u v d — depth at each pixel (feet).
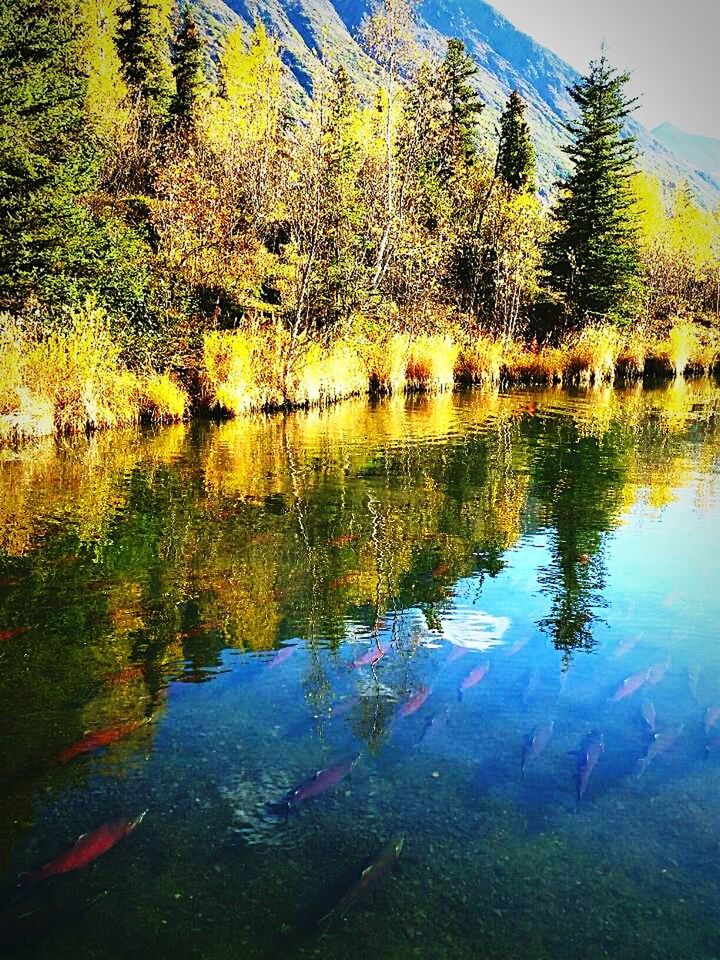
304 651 18.66
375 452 44.75
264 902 10.60
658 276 148.66
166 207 70.13
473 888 10.93
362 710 15.83
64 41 64.13
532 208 113.19
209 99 105.91
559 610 21.54
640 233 138.10
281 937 10.02
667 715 15.78
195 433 49.26
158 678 17.16
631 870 11.35
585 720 15.56
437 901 10.68
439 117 88.12
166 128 101.65
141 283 60.59
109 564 24.79
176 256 68.13
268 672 17.51
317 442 47.42
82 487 34.68
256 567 24.81
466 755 14.23
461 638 19.56
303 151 71.92
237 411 56.13
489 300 102.22
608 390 83.87
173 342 57.31
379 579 23.91
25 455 41.04
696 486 37.58
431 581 23.84
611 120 110.52
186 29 119.65
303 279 63.77
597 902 10.73
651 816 12.57
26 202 54.03
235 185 73.97
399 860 11.43
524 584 23.68
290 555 26.04
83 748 14.14
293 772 13.64
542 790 13.19
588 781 13.41
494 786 13.29
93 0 85.66
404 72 80.84
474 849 11.72
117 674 17.29
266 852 11.58
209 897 10.68
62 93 60.29
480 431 53.42
